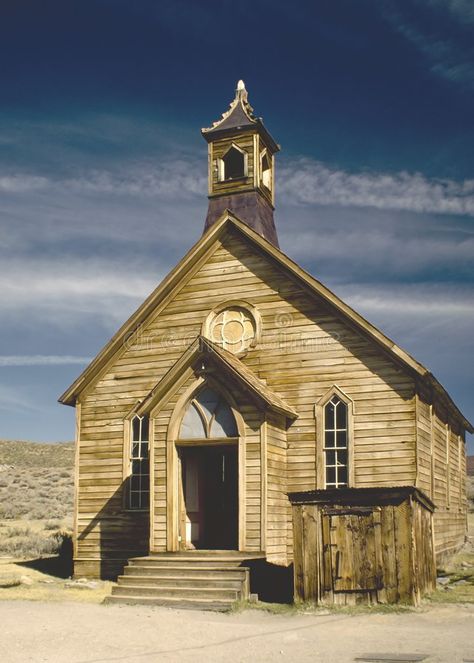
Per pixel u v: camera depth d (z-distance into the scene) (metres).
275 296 22.91
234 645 12.64
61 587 21.02
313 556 16.42
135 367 24.17
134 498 23.50
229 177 26.03
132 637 13.46
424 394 22.09
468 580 19.56
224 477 22.73
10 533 34.94
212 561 19.17
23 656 11.78
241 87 26.20
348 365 21.72
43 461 92.25
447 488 26.20
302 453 21.62
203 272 23.92
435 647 11.90
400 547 15.87
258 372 22.61
